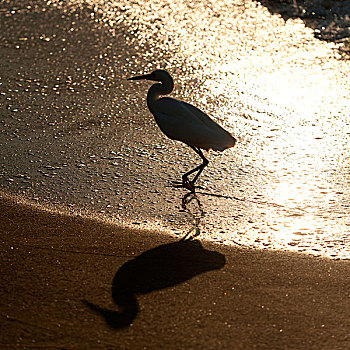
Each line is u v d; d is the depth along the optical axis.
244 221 9.87
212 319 7.30
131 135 12.89
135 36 18.69
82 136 12.80
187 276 8.24
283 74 16.14
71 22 19.83
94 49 17.78
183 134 10.12
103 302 7.60
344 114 13.87
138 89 15.20
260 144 12.57
